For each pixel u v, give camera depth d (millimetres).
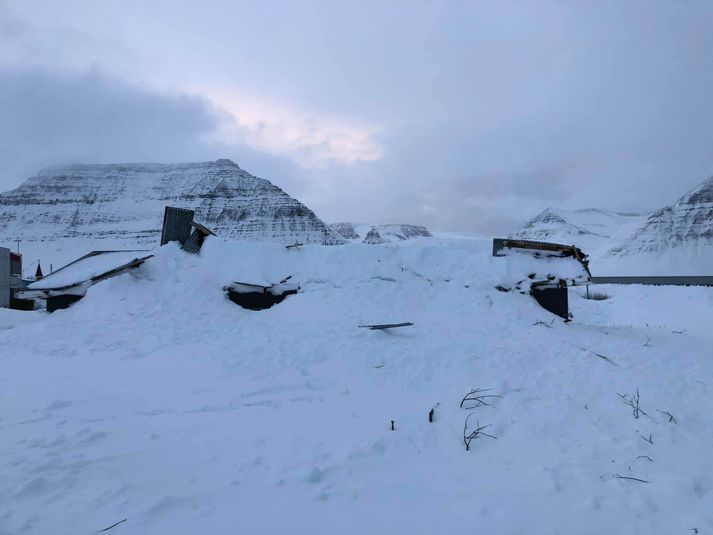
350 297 13094
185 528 4184
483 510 4707
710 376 8734
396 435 6289
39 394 7512
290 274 14633
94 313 12914
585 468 5609
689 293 22141
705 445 6172
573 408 7207
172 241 16484
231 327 12008
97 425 6266
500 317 11891
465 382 8211
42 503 4430
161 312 12898
